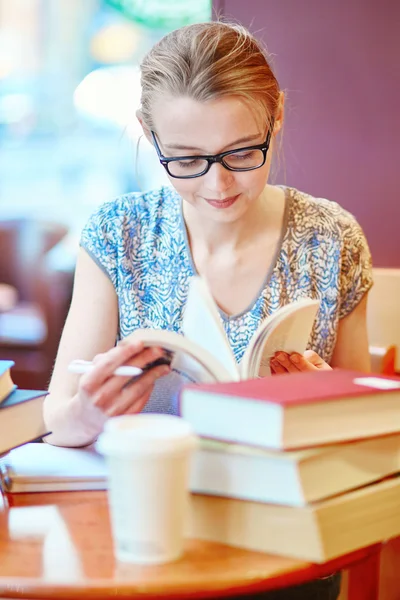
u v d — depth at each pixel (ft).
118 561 3.86
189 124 5.49
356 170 8.68
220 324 4.83
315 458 3.94
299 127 8.79
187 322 4.98
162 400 5.14
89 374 4.67
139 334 4.58
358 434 4.12
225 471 4.03
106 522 4.37
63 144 25.04
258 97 5.53
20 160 25.17
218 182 5.61
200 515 4.11
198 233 6.72
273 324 4.87
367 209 8.71
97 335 6.65
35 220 21.22
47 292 18.93
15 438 4.90
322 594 5.24
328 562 3.88
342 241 6.84
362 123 8.61
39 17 24.97
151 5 20.36
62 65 25.02
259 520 3.96
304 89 8.71
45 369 18.79
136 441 3.70
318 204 7.01
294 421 3.88
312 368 5.19
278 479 3.91
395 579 7.51
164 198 6.93
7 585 3.62
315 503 3.90
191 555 3.93
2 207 24.98
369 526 4.10
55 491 4.86
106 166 24.75
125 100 24.38
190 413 4.13
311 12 8.59
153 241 6.81
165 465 3.74
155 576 3.69
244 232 6.68
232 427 4.00
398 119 8.50
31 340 19.04
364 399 4.13
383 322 8.16
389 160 8.59
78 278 6.84
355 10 8.47
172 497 3.80
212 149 5.54
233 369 4.72
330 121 8.69
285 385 4.22
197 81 5.40
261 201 6.80
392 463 4.35
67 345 6.57
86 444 5.44
